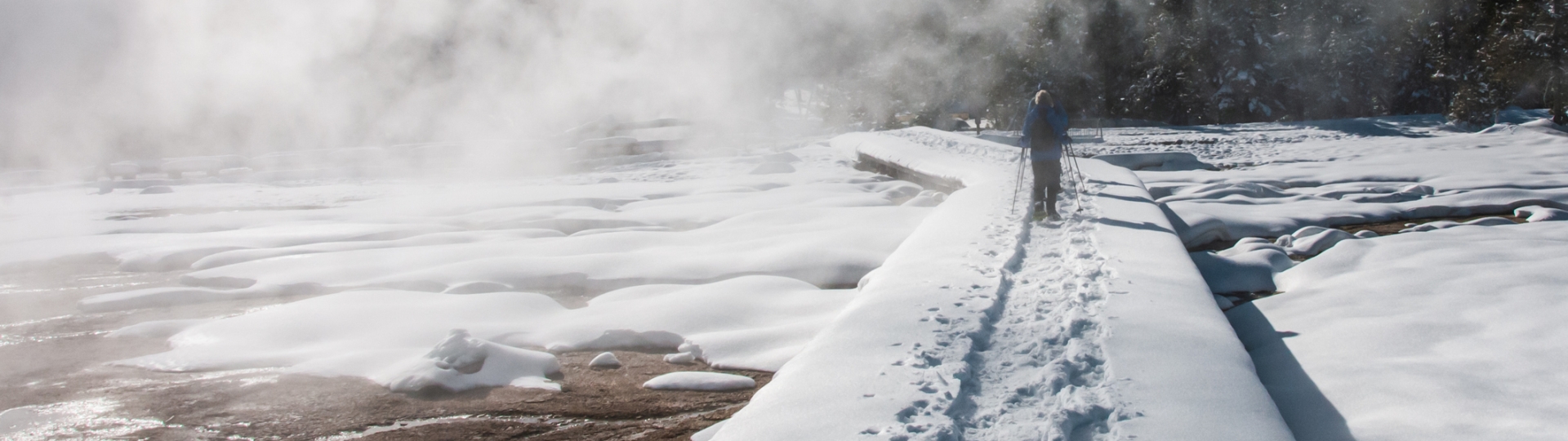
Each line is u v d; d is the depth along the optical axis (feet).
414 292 22.16
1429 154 60.59
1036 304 16.57
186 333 18.81
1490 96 85.81
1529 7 87.71
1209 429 10.06
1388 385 13.57
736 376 15.15
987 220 27.22
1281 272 23.65
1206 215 32.17
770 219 34.35
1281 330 17.98
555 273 24.66
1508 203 36.60
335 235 33.60
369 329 18.78
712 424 13.05
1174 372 12.07
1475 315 17.03
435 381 14.66
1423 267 21.63
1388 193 41.37
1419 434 11.55
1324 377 14.48
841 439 9.89
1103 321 14.80
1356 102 110.63
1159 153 59.67
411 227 35.47
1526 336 15.44
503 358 15.64
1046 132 27.68
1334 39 107.04
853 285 23.82
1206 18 106.32
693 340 17.38
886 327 14.62
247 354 17.08
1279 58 106.42
